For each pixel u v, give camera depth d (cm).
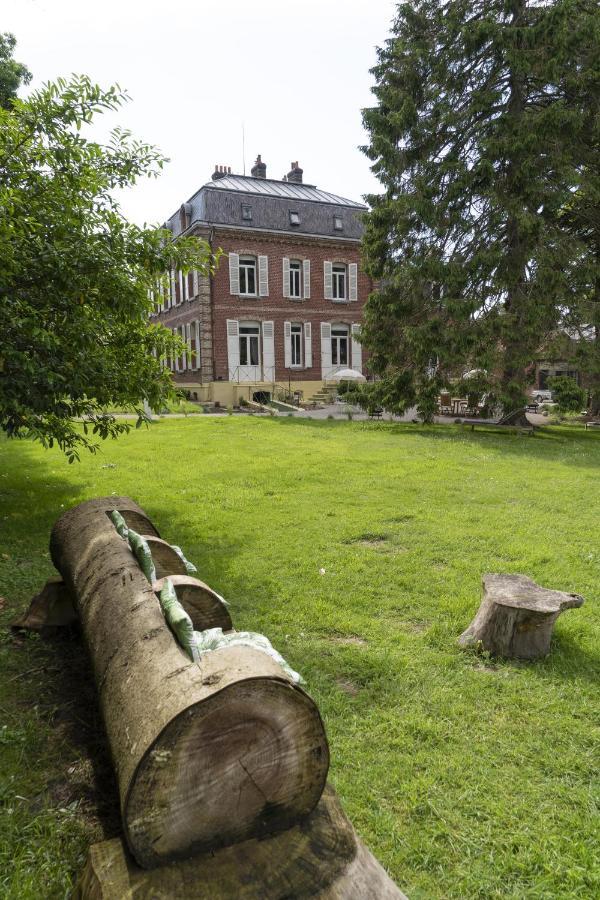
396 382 1847
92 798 257
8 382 516
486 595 420
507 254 1653
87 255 537
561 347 1639
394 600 490
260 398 2866
